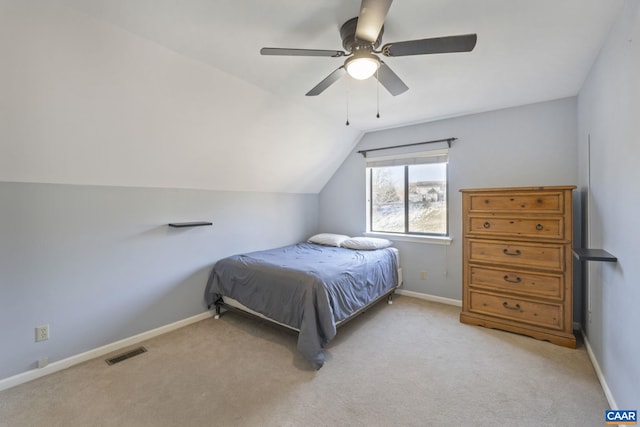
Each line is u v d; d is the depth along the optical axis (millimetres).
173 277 2900
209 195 3227
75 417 1683
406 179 3900
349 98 2859
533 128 3000
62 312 2211
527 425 1609
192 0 1487
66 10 1536
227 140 2854
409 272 3834
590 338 2318
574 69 2270
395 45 1523
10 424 1633
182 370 2156
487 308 2838
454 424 1618
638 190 1402
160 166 2643
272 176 3729
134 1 1491
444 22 1678
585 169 2502
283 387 1948
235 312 3016
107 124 2100
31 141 1896
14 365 1999
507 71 2305
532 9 1574
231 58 2070
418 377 2049
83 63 1759
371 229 4258
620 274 1642
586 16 1637
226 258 3209
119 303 2523
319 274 2475
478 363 2217
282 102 2848
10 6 1432
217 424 1630
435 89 2654
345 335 2697
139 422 1645
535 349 2408
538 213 2557
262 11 1580
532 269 2596
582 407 1740
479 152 3297
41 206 2113
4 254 1967
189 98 2297
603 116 1962
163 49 1928
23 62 1612
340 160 4359
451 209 3504
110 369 2178
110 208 2469
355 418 1665
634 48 1432
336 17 1634
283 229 4164
